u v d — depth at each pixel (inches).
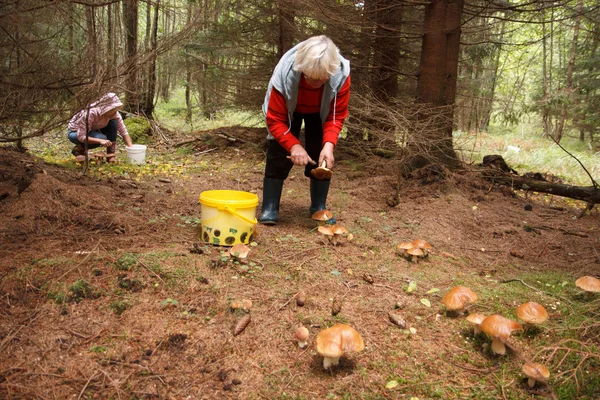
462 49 437.1
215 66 355.9
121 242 131.6
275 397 76.8
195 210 177.0
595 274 135.9
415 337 96.3
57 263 111.7
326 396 77.7
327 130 141.1
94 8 193.2
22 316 93.2
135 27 297.3
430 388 80.7
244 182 237.9
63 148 323.9
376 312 104.9
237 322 94.6
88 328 91.1
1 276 105.0
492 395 80.0
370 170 260.8
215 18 301.4
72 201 158.4
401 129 204.2
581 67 516.7
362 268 129.0
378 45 295.0
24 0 165.5
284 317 99.9
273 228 158.2
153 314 97.5
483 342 95.5
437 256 144.4
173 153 333.4
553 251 157.1
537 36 683.4
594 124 513.3
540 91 576.1
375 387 80.6
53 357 82.1
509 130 679.7
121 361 82.8
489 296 115.7
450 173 225.0
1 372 77.1
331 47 120.6
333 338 80.3
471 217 186.2
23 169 185.2
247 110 362.9
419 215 185.2
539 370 79.5
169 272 111.5
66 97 195.0
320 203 169.3
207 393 76.7
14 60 177.6
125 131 278.4
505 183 237.5
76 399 73.1
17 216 143.9
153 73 389.1
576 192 213.9
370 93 275.7
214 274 115.2
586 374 86.0
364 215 180.5
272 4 307.9
